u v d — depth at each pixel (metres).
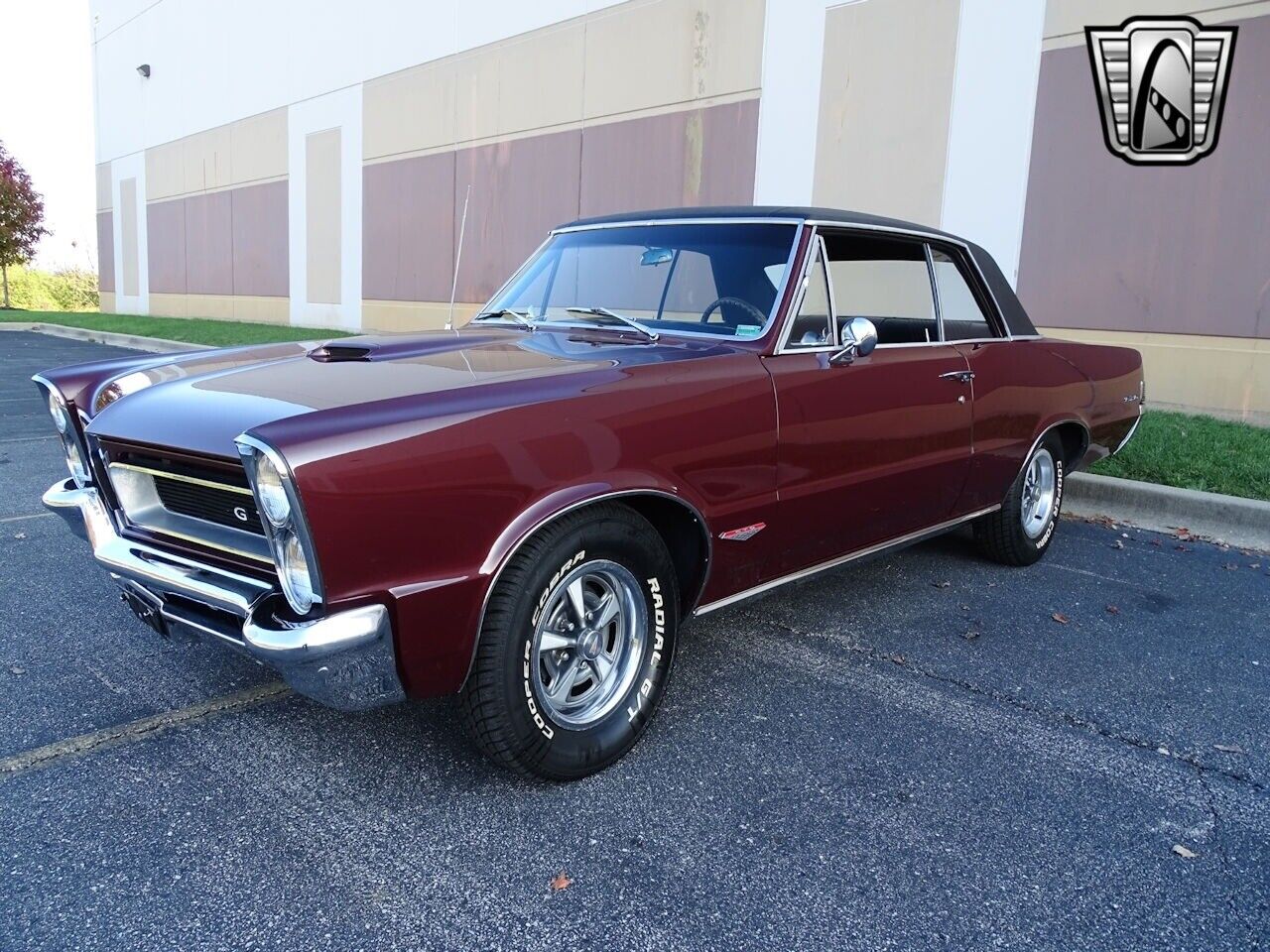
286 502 2.08
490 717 2.43
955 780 2.73
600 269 3.79
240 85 21.25
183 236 24.97
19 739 2.83
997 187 9.23
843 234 3.54
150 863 2.24
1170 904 2.20
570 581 2.54
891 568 4.84
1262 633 4.02
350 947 1.98
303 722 2.97
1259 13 7.61
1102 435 5.19
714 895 2.18
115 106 27.72
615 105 12.82
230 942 1.98
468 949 1.98
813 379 3.23
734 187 11.52
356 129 17.80
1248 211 7.86
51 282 50.66
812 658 3.61
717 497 2.90
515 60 14.23
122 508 2.80
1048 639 3.88
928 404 3.78
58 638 3.60
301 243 19.98
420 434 2.22
